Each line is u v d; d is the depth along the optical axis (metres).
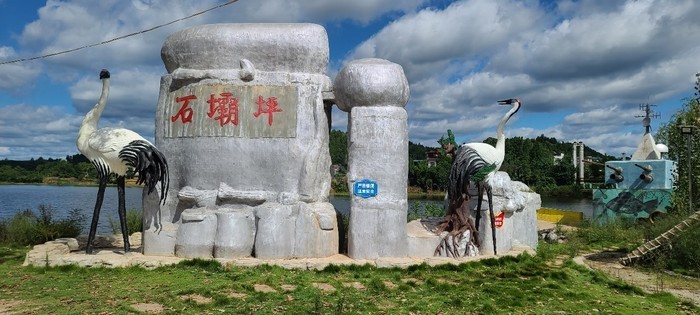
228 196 8.34
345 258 8.27
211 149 8.48
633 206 16.88
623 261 9.62
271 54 8.61
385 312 5.80
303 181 8.36
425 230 9.08
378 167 8.35
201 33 8.68
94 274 7.37
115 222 12.95
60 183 39.53
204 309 5.70
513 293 6.74
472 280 7.41
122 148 8.16
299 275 7.37
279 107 8.49
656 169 16.94
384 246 8.28
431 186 25.20
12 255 9.20
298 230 8.20
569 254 10.23
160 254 8.34
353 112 8.45
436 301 6.29
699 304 6.75
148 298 6.07
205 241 8.14
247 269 7.63
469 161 8.77
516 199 9.90
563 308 6.21
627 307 6.37
